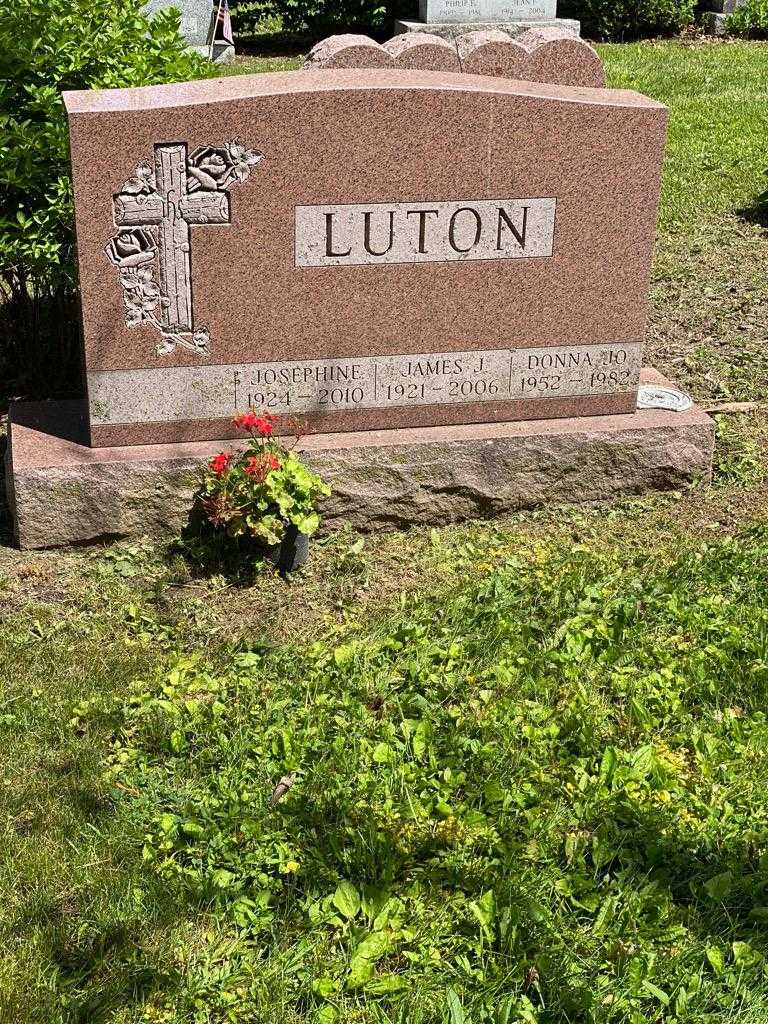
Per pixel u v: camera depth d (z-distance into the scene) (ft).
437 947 6.82
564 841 7.34
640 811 7.50
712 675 8.58
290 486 9.70
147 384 9.89
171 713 8.27
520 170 9.95
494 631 8.98
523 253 10.17
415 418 10.44
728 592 9.51
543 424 10.59
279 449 9.82
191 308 9.78
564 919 6.93
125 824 7.48
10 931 6.86
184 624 9.23
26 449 9.92
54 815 7.54
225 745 7.98
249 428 9.78
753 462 11.20
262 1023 6.47
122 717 8.26
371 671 8.66
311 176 9.62
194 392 10.00
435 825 7.44
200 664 8.82
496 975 6.64
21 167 10.77
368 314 10.07
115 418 9.94
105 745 8.07
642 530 10.39
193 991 6.59
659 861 7.25
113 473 9.76
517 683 8.54
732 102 23.02
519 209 10.05
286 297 9.89
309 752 7.94
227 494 9.57
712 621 9.11
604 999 6.54
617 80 24.32
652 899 7.01
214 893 7.06
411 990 6.59
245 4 29.63
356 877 7.16
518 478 10.50
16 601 9.37
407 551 10.12
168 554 9.89
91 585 9.58
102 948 6.77
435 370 10.34
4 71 10.83
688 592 9.46
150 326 9.76
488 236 10.07
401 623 9.16
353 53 11.50
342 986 6.63
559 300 10.37
